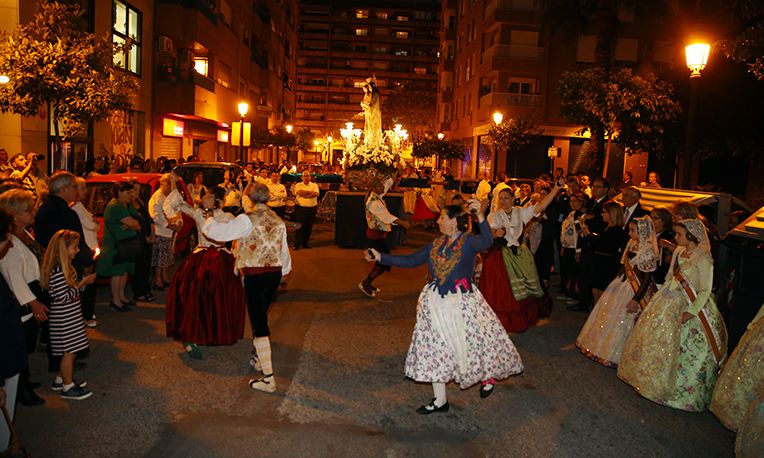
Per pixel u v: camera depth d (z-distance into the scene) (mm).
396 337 7824
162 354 6852
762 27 10211
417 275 12547
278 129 46344
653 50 38125
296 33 70188
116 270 8477
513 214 7691
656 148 26906
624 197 8945
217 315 6438
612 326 6871
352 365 6684
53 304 5379
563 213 11180
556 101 37812
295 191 15453
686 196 9633
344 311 9148
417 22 106125
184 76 26438
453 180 22188
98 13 20016
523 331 7645
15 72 11906
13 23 14602
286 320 8531
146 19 24734
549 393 6066
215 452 4559
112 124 21547
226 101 35000
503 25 38094
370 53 106125
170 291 6617
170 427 4973
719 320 5918
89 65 12906
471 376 5312
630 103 18703
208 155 34531
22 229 5324
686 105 24844
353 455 4594
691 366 5773
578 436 5086
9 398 4559
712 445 5039
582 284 9680
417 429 5109
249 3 43406
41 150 16266
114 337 7426
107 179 10945
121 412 5234
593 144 24344
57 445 4602
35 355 6734
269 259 5961
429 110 65312
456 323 5293
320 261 13773
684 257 5922
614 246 8633
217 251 6605
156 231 9945
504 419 5379
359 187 16109
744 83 23594
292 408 5453
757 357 5078
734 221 9820
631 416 5566
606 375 6676
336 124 107188
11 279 4656
